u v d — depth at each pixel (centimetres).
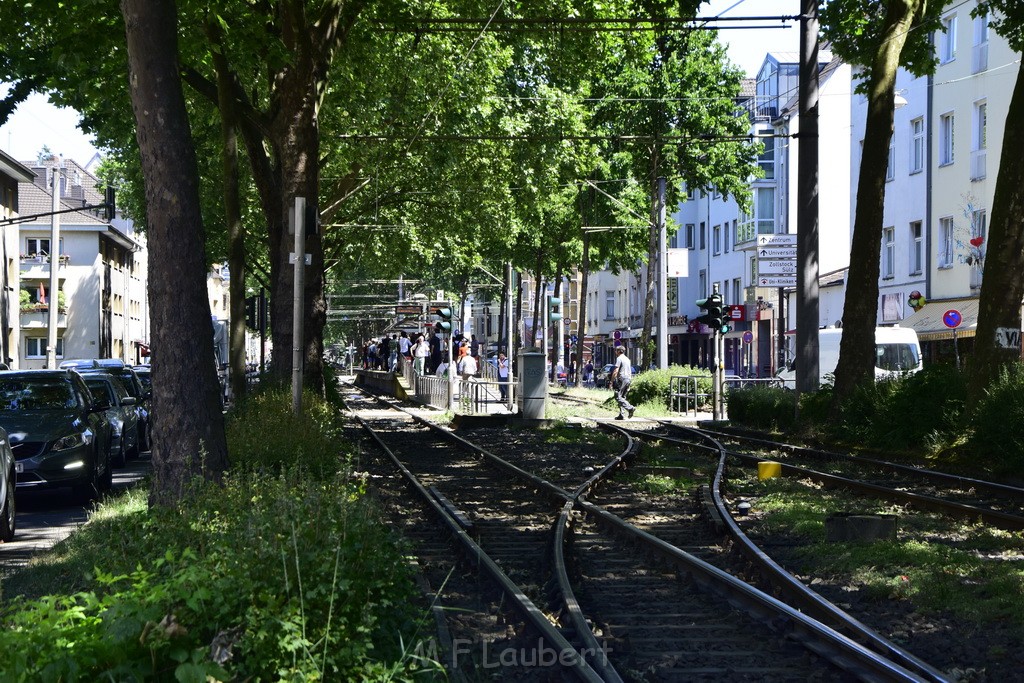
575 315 11656
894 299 5062
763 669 712
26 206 7819
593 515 1403
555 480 1920
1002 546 1184
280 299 2570
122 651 491
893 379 2478
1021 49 2372
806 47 2759
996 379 2064
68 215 7806
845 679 680
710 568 976
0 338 5991
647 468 2069
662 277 4569
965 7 4416
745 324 7312
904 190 4953
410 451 2609
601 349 10812
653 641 792
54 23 1909
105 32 1872
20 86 2064
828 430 2605
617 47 3191
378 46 3045
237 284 2577
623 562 1123
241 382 2689
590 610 890
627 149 5122
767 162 6956
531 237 5884
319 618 586
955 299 4459
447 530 1274
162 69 1094
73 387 1783
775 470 1977
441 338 6259
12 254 6391
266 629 549
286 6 2309
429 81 3572
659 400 4300
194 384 1095
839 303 5650
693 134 5041
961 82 4462
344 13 2469
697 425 3531
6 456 1321
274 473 1276
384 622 657
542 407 3572
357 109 3484
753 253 7138
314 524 672
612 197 5434
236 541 641
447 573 1071
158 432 1092
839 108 6125
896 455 2230
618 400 3891
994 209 2088
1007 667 724
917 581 974
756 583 988
